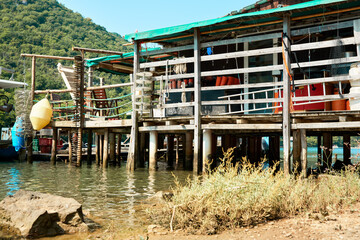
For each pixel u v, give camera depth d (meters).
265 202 6.52
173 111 18.30
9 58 80.75
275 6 15.24
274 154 18.83
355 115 11.45
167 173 15.41
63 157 24.61
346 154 14.94
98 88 19.30
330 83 12.95
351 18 13.95
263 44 16.20
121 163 21.95
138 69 16.23
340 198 7.12
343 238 5.04
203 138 14.39
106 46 110.81
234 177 6.93
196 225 6.18
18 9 115.62
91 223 7.16
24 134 21.33
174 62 15.20
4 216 6.70
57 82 77.50
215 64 17.62
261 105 16.02
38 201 7.19
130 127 18.41
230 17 13.19
